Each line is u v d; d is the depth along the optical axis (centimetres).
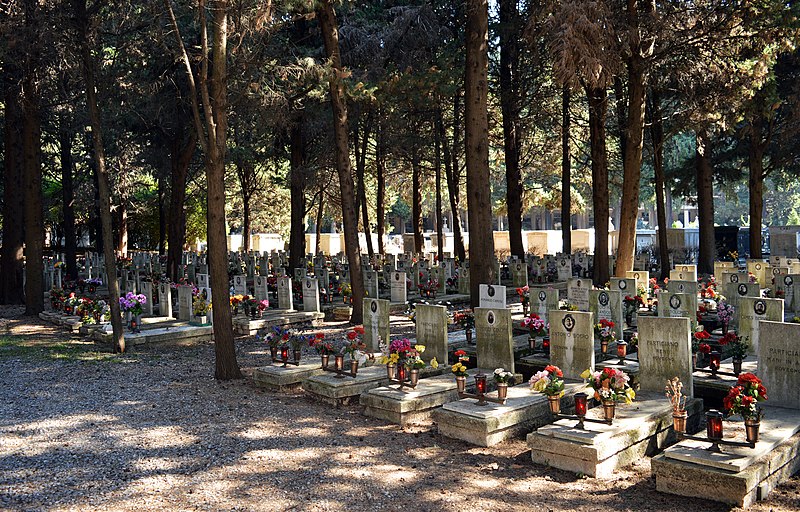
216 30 1265
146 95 2355
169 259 3023
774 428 790
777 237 4053
